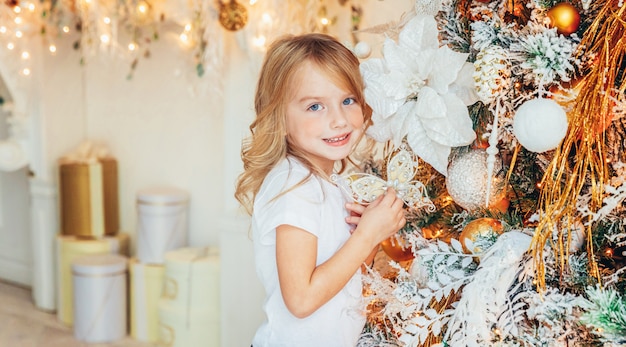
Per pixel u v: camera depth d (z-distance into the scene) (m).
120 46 3.00
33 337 2.95
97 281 2.87
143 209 2.94
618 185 1.06
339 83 1.24
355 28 2.13
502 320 1.11
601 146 1.06
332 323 1.28
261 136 1.31
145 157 3.25
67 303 3.12
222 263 2.49
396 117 1.24
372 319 1.32
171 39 3.04
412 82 1.21
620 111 1.04
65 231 3.18
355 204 1.29
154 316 2.90
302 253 1.20
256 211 1.28
